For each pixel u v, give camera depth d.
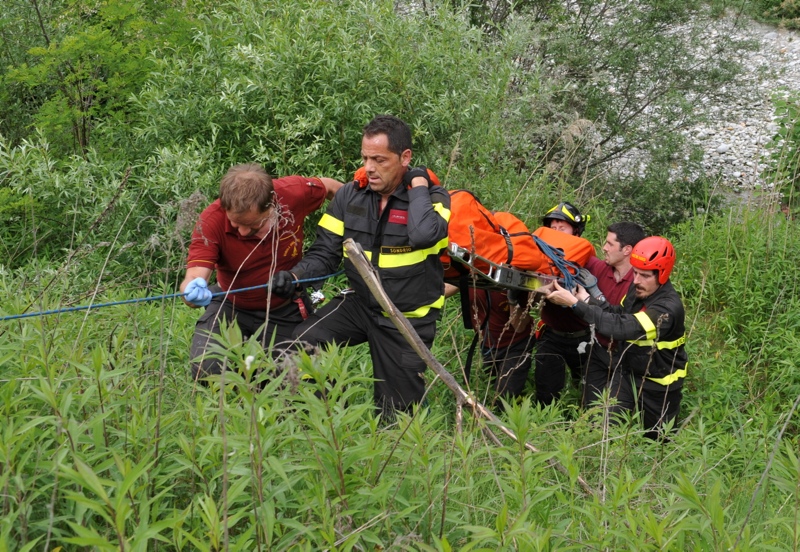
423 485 2.70
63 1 8.26
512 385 5.55
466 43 7.60
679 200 11.09
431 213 4.09
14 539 2.10
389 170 4.07
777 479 2.68
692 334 7.09
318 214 6.39
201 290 3.73
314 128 6.37
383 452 2.61
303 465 2.36
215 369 3.77
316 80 6.62
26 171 6.42
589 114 10.63
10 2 7.96
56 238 6.54
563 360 5.75
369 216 4.21
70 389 2.29
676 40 11.02
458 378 5.49
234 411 2.38
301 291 4.39
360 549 2.42
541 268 5.39
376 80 6.76
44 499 2.29
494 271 4.71
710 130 14.89
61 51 6.97
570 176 10.08
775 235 8.23
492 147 7.36
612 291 5.75
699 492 3.76
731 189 11.92
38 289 4.25
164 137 6.72
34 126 7.46
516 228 5.09
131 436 2.46
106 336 3.41
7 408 2.28
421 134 6.91
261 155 6.38
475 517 2.73
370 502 2.41
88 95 7.51
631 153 11.40
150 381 3.16
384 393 4.37
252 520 2.27
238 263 4.06
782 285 7.58
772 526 3.30
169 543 2.23
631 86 11.19
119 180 6.54
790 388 6.20
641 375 5.25
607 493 3.30
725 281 7.76
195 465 2.36
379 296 3.20
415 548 2.46
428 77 7.12
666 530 2.54
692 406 5.93
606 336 5.14
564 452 2.87
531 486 2.78
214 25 7.58
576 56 10.45
